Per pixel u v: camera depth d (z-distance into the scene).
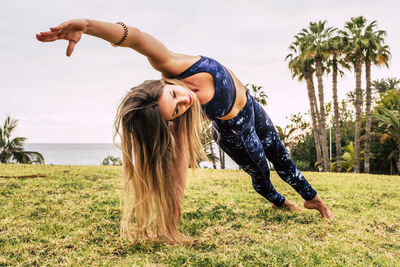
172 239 2.93
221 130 3.38
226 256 2.52
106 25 2.25
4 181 6.52
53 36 2.06
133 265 2.32
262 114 3.69
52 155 173.38
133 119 2.54
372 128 27.53
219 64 2.97
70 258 2.51
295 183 3.95
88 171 9.21
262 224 3.59
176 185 2.93
